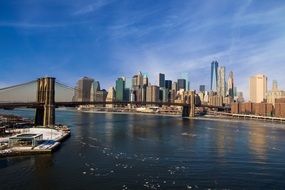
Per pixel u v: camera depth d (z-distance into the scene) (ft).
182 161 330.75
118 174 277.23
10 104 579.07
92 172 283.18
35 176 269.85
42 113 647.56
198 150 399.24
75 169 292.61
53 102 645.51
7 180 259.19
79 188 241.96
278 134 635.25
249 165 317.83
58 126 615.98
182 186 247.70
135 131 622.13
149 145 434.30
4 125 573.74
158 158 343.67
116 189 240.12
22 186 245.45
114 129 653.30
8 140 399.44
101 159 334.44
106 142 452.76
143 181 258.78
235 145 449.06
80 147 405.59
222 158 349.41
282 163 328.90
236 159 345.51
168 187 245.24
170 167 303.89
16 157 341.21
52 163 314.76
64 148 396.57
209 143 465.47
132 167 302.04
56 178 264.52
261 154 378.12
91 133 564.71
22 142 390.01
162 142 467.11
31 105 615.57
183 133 604.49
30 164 310.24
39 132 511.40
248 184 255.29
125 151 383.04
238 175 279.49
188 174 280.31
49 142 419.54
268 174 284.82
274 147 437.17
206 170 294.66
